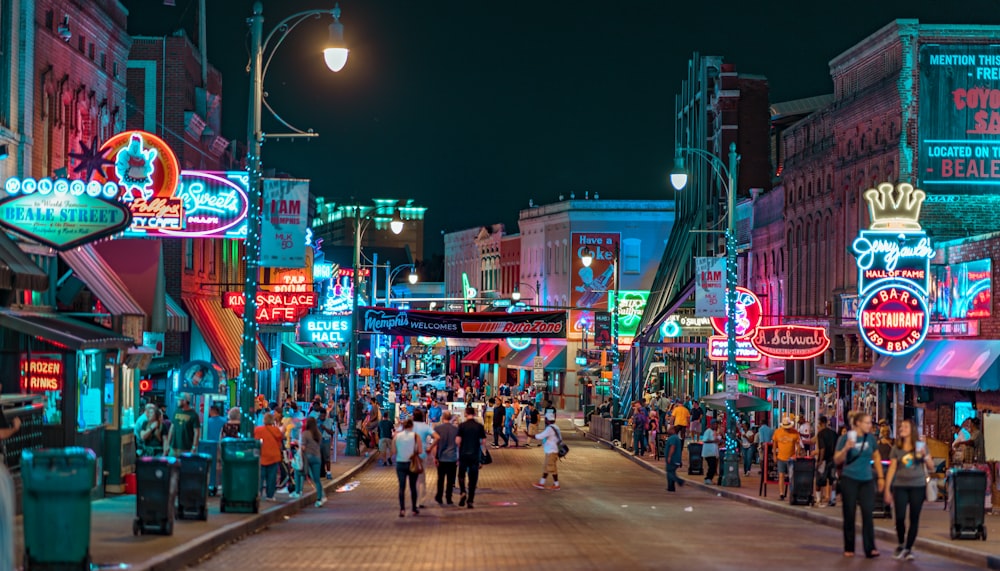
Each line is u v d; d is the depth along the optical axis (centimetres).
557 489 3606
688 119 7650
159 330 3002
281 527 2394
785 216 5616
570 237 10331
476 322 5247
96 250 3005
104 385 2684
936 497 2939
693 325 5772
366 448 5272
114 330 2673
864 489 1972
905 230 3684
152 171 3012
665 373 8200
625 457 5397
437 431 2933
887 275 3669
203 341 4338
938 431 3772
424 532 2302
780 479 3136
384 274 16588
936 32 4250
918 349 3841
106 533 1950
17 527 1895
